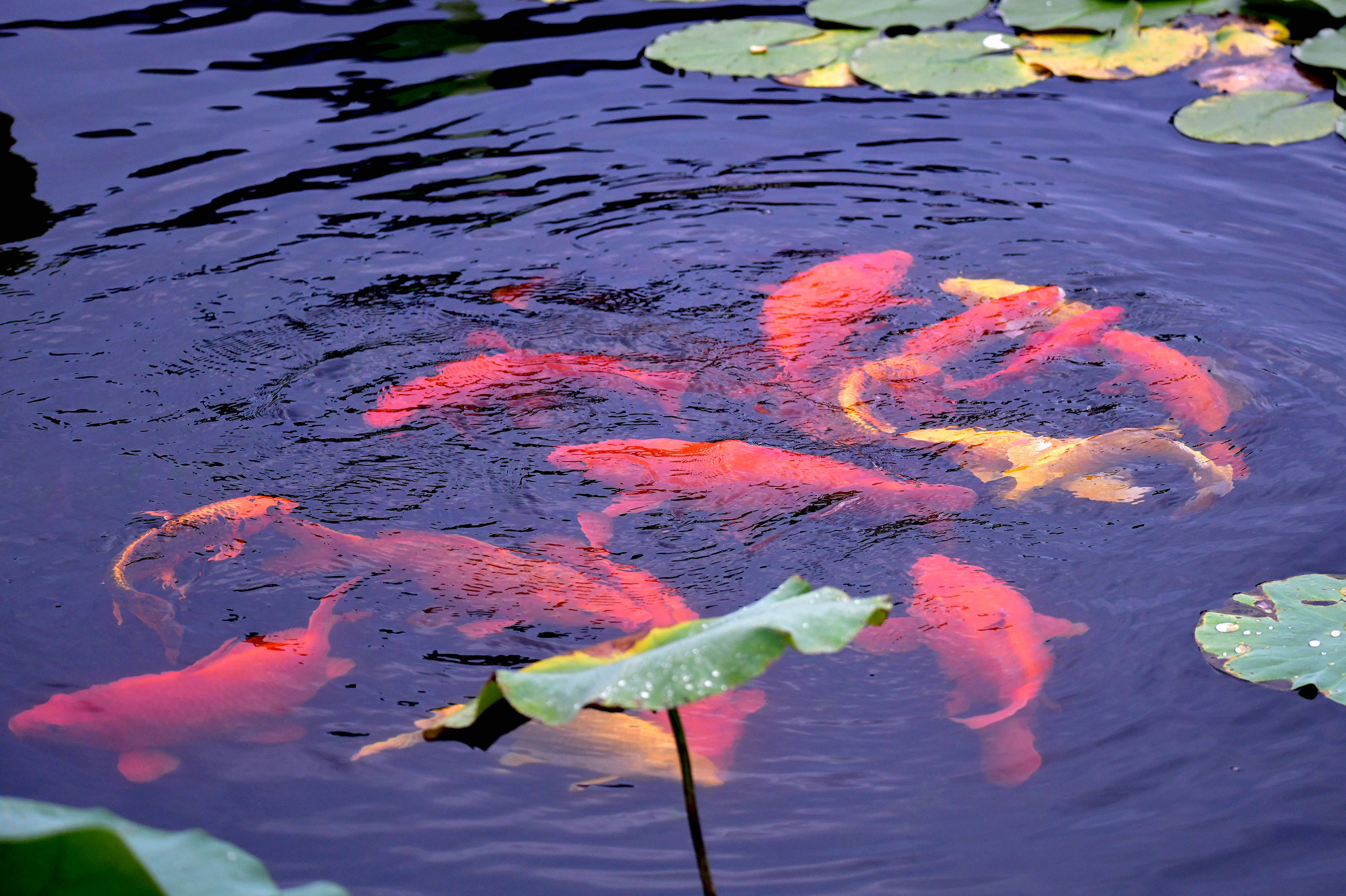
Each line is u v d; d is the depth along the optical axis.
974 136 5.89
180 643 3.13
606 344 4.46
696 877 2.46
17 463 3.81
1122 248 4.93
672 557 3.43
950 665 2.99
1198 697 2.86
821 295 4.54
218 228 5.18
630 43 6.99
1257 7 7.00
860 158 5.71
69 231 5.14
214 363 4.33
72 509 3.61
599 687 1.99
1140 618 3.12
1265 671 2.89
